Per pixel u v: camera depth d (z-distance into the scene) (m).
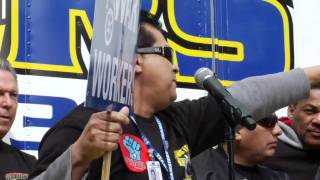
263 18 4.07
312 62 4.14
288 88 2.78
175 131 2.76
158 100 2.73
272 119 3.70
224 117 2.62
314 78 2.84
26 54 3.61
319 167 3.82
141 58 2.74
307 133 4.03
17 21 3.62
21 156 3.49
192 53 3.88
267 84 2.76
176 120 2.79
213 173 3.53
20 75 3.58
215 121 2.83
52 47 3.64
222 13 3.98
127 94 2.37
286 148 4.13
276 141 3.76
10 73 3.46
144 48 2.74
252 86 2.75
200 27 3.92
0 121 3.41
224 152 3.60
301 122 4.04
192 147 2.81
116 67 2.28
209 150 3.64
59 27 3.67
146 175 2.54
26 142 3.56
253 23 4.04
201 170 3.54
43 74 3.62
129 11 2.36
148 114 2.73
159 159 2.61
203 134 2.84
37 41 3.62
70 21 3.69
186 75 3.84
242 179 3.66
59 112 3.62
